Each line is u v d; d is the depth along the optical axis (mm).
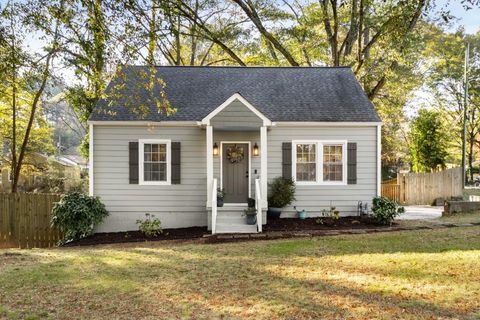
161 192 13961
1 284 6582
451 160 41312
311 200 14125
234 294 5844
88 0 7238
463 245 8836
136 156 13836
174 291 6062
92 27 7543
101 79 9211
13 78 10844
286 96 15133
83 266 7871
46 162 29188
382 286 5988
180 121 13742
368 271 6875
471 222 12555
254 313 5062
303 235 11305
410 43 19125
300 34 24578
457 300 5285
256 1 24734
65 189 25547
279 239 10977
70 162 43281
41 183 26453
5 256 9383
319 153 14102
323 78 16328
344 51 24688
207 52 28875
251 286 6219
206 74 16359
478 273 6480
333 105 14641
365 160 14125
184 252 9266
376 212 12977
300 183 14117
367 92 23562
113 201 13844
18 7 8117
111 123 13594
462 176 21500
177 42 25875
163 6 8086
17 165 20422
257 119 12828
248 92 15305
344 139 14086
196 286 6301
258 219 12359
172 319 4930
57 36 8477
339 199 14125
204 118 12781
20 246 13352
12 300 5750
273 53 25969
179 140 14000
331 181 14172
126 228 13875
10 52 9102
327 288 5988
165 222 13977
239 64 26641
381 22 20094
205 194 14047
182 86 15477
